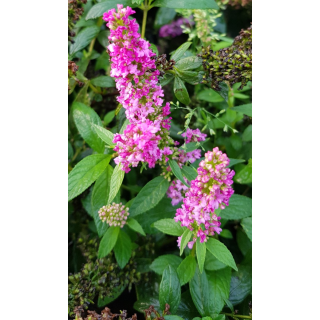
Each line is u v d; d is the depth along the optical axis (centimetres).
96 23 46
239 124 51
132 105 29
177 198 36
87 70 50
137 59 28
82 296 36
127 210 36
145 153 28
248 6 49
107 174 36
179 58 35
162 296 31
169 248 44
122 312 31
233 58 34
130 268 40
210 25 49
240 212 36
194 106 48
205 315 32
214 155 27
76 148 46
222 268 35
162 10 55
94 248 42
